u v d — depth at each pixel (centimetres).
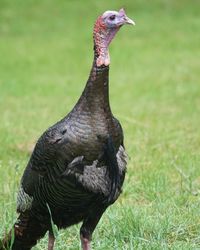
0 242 1264
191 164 1934
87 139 1173
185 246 1370
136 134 2417
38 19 5241
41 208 1223
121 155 1221
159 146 2211
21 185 1240
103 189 1188
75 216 1227
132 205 1634
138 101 3120
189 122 2658
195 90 3309
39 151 1191
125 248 1349
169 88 3369
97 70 1190
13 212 1485
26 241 1268
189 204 1628
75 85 3541
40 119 2748
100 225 1471
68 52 4347
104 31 1205
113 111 2897
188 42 4497
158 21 5119
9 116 2816
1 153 2166
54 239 1262
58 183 1181
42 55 4269
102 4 5578
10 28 5034
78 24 5125
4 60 4128
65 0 5659
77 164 1173
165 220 1481
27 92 3369
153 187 1739
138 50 4309
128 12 5388
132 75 3697
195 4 5497
